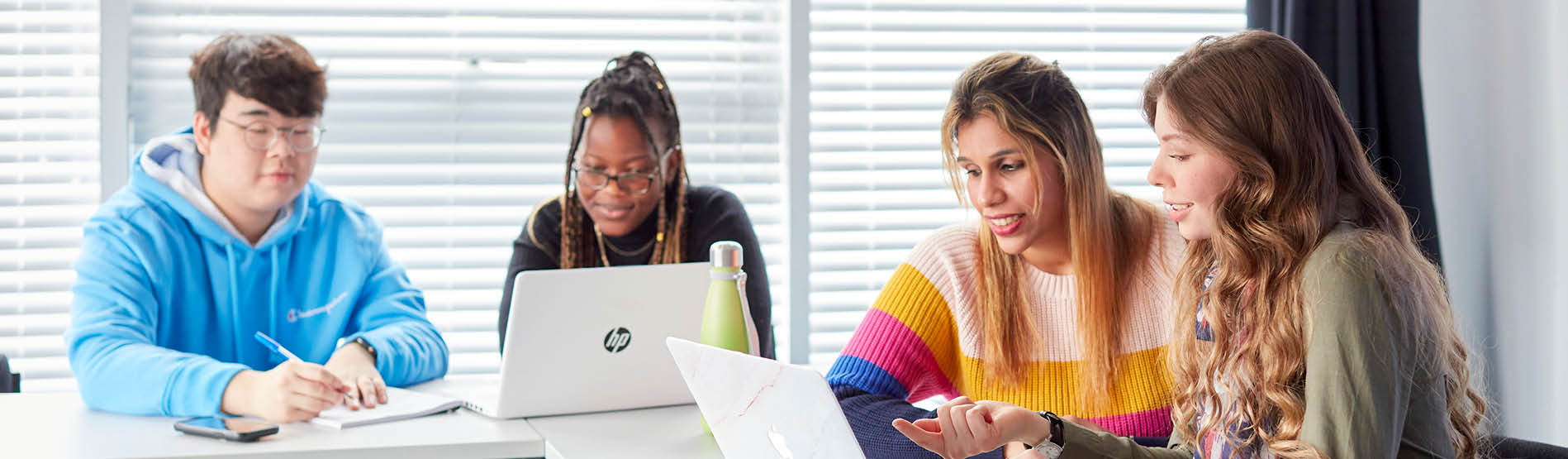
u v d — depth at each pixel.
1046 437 1.23
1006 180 1.53
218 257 2.09
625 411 1.68
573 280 1.61
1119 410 1.56
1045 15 3.04
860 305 3.01
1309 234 1.09
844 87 2.94
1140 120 3.07
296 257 2.19
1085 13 3.05
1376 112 2.67
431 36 2.81
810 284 2.97
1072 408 1.59
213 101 2.04
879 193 2.99
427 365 1.95
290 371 1.59
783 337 2.99
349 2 2.78
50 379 2.74
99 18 2.66
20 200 2.66
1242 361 1.15
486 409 1.64
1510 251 2.59
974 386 1.64
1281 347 1.08
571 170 2.49
